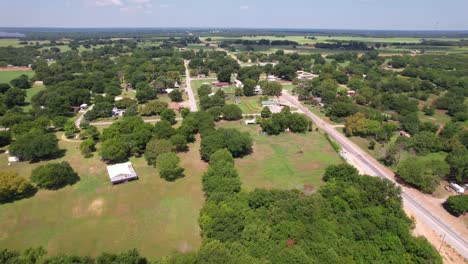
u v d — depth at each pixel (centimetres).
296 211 7062
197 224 7638
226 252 5681
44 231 7388
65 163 9619
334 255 5803
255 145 12675
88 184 9462
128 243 6988
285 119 14088
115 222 7725
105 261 5550
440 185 9688
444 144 12100
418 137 12150
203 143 11075
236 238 6341
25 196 8775
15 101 17138
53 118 14338
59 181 9112
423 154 11731
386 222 6888
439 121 15888
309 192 9062
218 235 6375
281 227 6538
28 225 7588
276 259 5719
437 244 7162
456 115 15762
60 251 6744
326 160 11369
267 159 11400
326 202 7412
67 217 7912
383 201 7644
